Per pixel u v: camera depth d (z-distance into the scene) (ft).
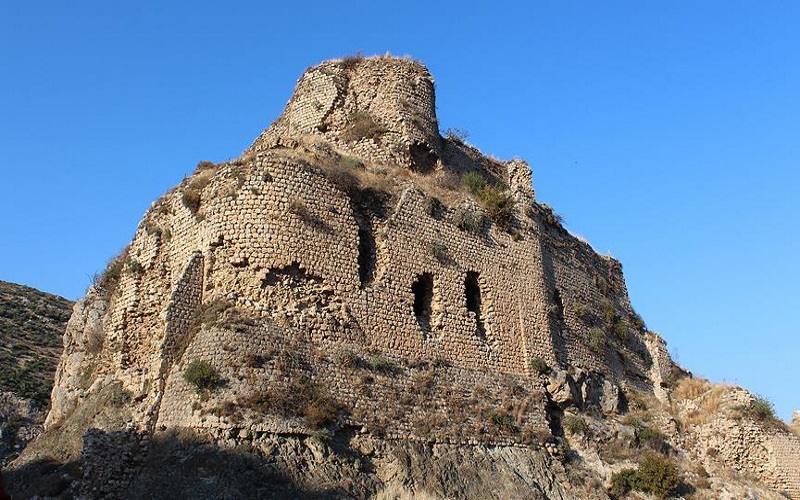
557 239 162.61
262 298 115.03
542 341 141.38
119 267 141.59
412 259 129.39
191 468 99.25
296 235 118.62
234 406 104.22
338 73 153.07
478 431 123.44
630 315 180.04
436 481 111.75
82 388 130.93
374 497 104.68
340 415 111.45
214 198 122.21
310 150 133.90
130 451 108.27
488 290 137.80
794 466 156.04
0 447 169.99
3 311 244.42
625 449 141.49
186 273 117.50
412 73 154.10
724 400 164.45
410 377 121.70
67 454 116.98
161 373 112.16
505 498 114.93
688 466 149.69
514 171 170.40
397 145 146.20
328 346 115.85
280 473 100.58
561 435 136.67
